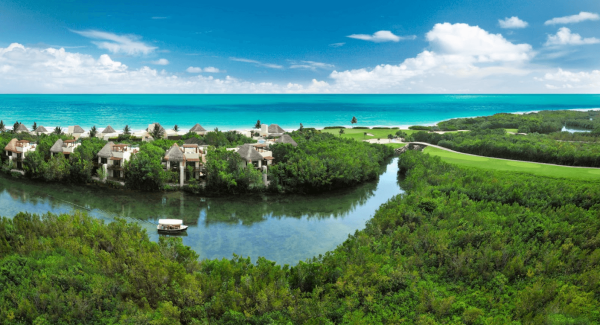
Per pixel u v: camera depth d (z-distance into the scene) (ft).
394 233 145.89
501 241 135.13
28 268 110.93
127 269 113.60
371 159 299.38
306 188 242.37
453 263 122.72
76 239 130.11
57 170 237.66
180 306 102.17
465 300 108.99
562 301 102.73
